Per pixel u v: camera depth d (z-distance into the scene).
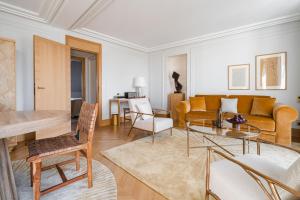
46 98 2.89
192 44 4.46
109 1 2.43
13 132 0.90
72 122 4.63
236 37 3.76
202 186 1.48
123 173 1.74
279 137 2.51
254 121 2.65
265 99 3.12
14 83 2.43
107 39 4.17
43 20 3.02
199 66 4.37
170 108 4.87
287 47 3.21
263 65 3.47
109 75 4.41
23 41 2.88
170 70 5.32
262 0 2.53
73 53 4.80
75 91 6.24
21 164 1.92
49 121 1.12
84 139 1.53
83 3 2.46
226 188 0.88
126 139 2.96
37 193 1.16
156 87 5.39
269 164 1.04
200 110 3.74
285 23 3.20
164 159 2.06
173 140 2.83
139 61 5.28
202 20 3.24
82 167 1.87
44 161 2.02
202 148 2.44
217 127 2.36
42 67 2.83
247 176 0.92
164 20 3.22
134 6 2.66
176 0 2.50
